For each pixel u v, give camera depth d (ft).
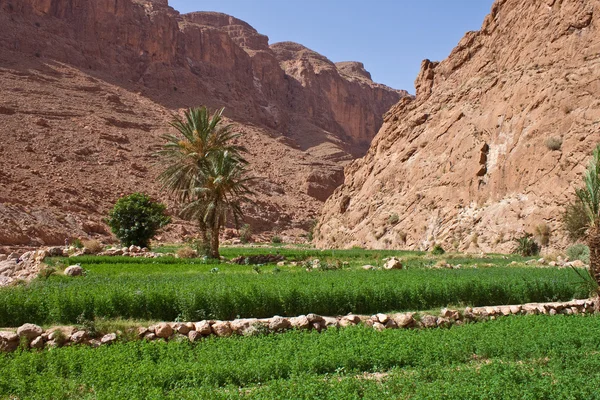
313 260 112.88
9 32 407.85
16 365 36.40
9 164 250.78
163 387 33.30
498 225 151.23
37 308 51.11
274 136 525.75
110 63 468.34
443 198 179.11
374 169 236.43
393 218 196.24
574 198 130.21
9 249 147.95
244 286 58.08
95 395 31.81
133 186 294.05
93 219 229.66
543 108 158.20
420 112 228.63
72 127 335.47
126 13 499.51
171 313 54.03
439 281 65.51
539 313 60.29
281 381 32.22
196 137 126.11
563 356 38.65
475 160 172.86
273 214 357.82
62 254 112.98
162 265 98.12
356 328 47.37
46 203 221.87
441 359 39.24
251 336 46.06
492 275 74.79
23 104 336.49
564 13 174.91
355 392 31.19
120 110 396.57
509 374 33.22
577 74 155.63
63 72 409.69
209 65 574.56
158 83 483.51
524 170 154.20
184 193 133.08
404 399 29.91
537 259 119.03
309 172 441.68
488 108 185.37
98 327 47.01
